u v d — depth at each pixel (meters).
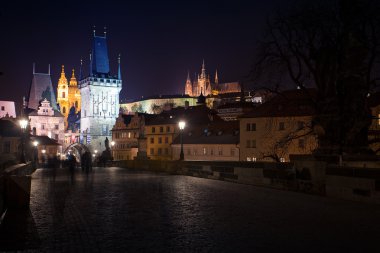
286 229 11.38
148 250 9.30
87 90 186.62
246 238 10.37
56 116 172.25
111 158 85.94
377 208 14.77
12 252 9.17
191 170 34.03
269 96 29.22
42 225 12.17
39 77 186.50
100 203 16.75
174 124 109.00
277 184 21.94
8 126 98.56
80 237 10.62
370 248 9.36
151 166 45.41
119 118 140.00
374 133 28.55
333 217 13.09
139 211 14.64
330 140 22.23
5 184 15.11
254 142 76.38
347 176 17.06
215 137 90.12
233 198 17.98
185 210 14.77
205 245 9.70
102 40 191.50
